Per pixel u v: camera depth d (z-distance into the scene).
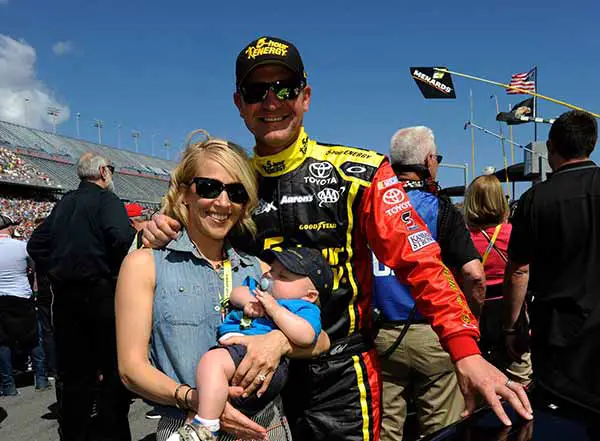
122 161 56.25
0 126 44.25
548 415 1.43
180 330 1.72
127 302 1.69
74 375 3.65
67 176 39.91
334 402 1.98
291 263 1.80
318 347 1.81
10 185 32.47
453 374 2.69
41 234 3.68
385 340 2.69
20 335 5.59
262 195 2.08
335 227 2.00
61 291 3.65
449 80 20.42
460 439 1.40
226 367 1.60
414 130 2.84
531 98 19.56
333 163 2.02
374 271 2.66
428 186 2.86
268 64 1.93
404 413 2.81
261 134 2.01
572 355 2.02
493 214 3.42
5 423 4.75
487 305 3.46
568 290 2.14
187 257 1.80
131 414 5.04
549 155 2.50
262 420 1.77
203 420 1.54
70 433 3.62
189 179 1.84
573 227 2.20
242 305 1.76
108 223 3.59
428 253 1.82
